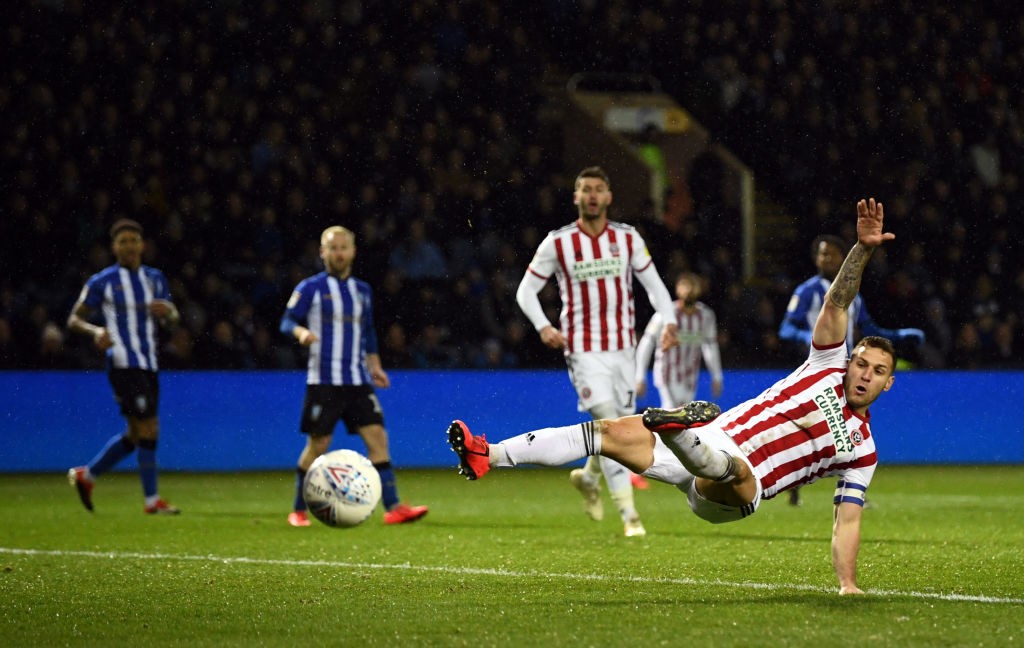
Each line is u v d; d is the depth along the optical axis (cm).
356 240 6016
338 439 4975
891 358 1733
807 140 7294
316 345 3091
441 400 5234
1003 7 7681
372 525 3069
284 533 2853
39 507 3556
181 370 5288
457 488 4356
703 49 7550
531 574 2109
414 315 5784
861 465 1783
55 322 5353
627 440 1714
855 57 7538
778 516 3272
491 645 1430
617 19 7538
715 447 1678
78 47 6519
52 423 4869
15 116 6219
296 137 6619
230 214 6025
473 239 6284
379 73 6862
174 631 1555
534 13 7488
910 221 6875
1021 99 7531
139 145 6256
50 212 5934
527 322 5872
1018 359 6312
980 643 1410
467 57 7125
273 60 6794
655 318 4450
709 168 6800
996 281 6669
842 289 1742
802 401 1745
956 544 2581
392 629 1548
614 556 2380
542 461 1695
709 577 2061
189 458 5019
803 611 1642
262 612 1695
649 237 6438
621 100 7412
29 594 1881
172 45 6669
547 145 7206
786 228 7125
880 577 2055
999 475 4859
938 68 7512
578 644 1427
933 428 5534
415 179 6594
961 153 7238
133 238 3394
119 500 3784
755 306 6306
